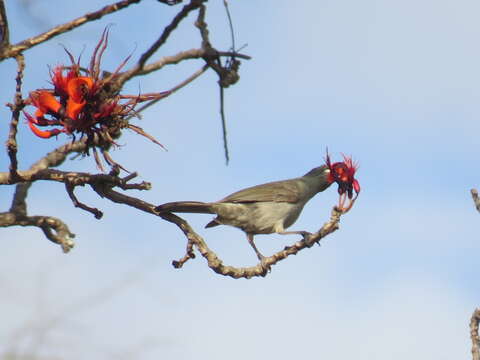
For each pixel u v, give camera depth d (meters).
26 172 9.03
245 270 10.70
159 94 8.50
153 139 8.60
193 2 7.24
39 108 8.46
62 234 8.35
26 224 8.43
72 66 8.33
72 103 8.24
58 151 10.16
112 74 8.38
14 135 8.46
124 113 8.47
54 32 7.79
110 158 8.90
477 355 9.02
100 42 8.33
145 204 10.34
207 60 7.94
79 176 9.41
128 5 7.70
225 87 7.94
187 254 10.44
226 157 8.02
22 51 7.83
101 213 9.65
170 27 7.36
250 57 7.94
